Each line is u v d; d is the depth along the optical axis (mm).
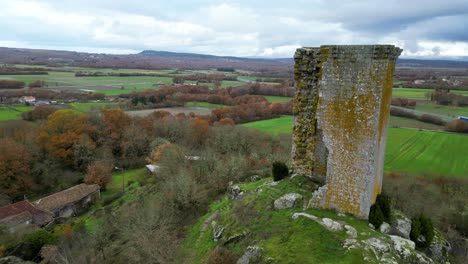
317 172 16484
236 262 13133
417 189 30984
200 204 22891
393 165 37625
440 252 14758
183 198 22906
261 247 12852
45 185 41688
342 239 12336
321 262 11305
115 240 23172
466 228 25547
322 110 14352
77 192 37094
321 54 14164
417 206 26812
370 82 13234
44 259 24094
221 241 15117
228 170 28234
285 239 12938
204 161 33125
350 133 13781
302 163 16984
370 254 11555
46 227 31266
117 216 27562
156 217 21203
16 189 38406
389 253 11828
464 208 28516
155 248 17750
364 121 13461
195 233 18531
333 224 13133
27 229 28672
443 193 31594
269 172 28875
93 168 41531
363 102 13430
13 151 38938
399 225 14461
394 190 29219
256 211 15922
